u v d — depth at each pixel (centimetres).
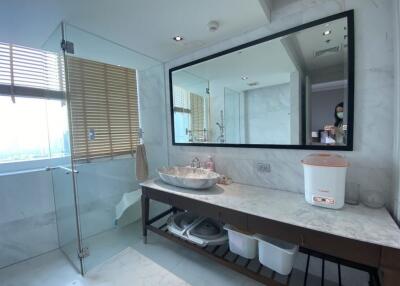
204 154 221
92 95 216
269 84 170
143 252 201
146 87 265
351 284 146
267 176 178
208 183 171
